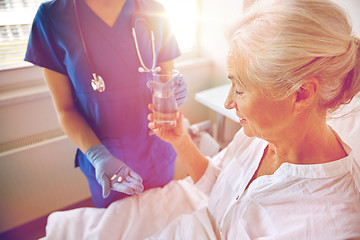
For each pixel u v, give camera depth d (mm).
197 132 1542
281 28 386
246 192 650
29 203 1459
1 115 1298
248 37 419
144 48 907
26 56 832
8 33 1294
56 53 840
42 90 1361
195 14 1878
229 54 477
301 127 491
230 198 722
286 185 547
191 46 1992
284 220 532
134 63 896
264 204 572
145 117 990
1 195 1355
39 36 814
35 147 1322
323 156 521
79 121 930
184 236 742
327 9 381
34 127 1405
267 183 585
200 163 852
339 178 500
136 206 879
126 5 834
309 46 378
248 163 729
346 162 510
